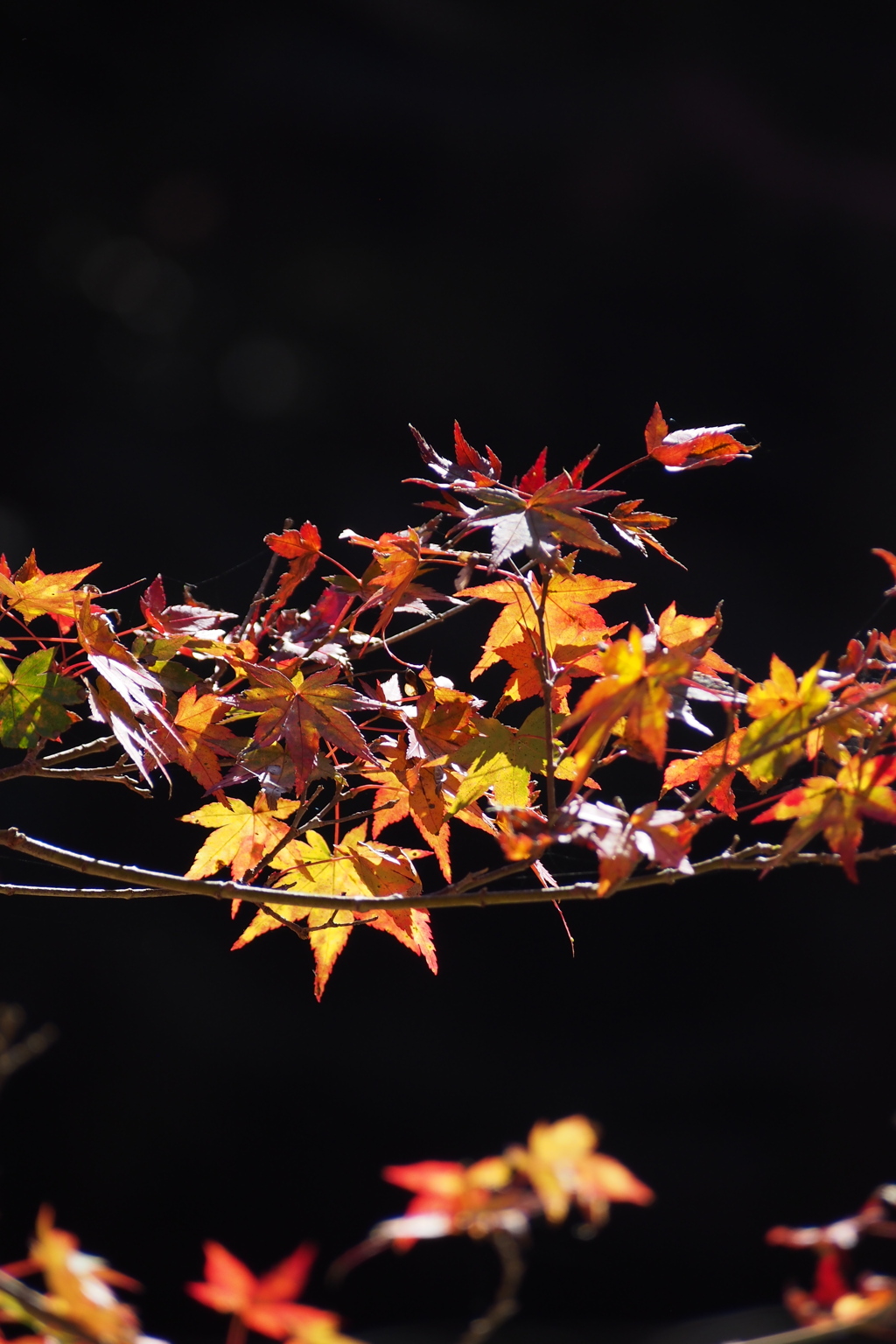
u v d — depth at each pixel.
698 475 12.06
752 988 10.41
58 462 12.29
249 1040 9.75
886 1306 1.17
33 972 9.57
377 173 12.91
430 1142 9.62
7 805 9.77
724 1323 7.68
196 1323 8.87
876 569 11.65
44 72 12.96
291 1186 9.34
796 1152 9.34
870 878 10.49
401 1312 8.53
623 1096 9.76
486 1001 10.33
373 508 12.32
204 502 12.32
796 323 12.33
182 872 10.09
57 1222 9.05
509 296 12.82
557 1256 8.23
